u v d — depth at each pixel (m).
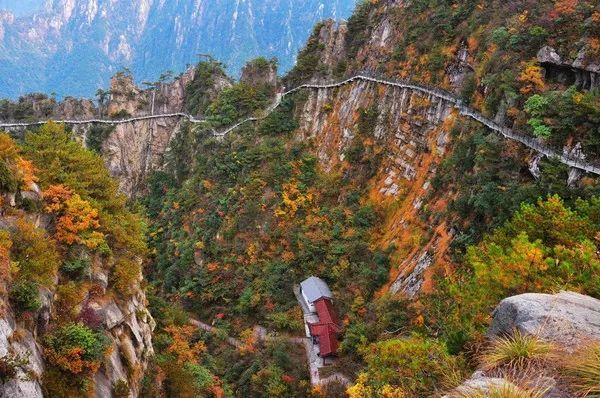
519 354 12.09
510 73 45.69
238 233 72.69
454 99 55.19
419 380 17.39
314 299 55.22
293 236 64.94
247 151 83.00
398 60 69.69
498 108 46.03
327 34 94.50
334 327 51.31
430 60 62.25
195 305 68.75
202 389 41.25
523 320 13.50
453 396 11.63
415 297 43.50
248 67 107.00
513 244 21.23
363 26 87.62
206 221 78.69
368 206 60.59
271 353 52.66
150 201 101.75
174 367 38.41
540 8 48.75
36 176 31.84
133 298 35.34
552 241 23.14
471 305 20.02
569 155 36.44
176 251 78.94
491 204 38.94
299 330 55.62
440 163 52.78
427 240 47.69
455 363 16.00
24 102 123.44
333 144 74.69
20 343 21.36
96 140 116.94
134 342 32.78
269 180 75.88
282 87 97.19
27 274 24.27
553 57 43.12
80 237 30.62
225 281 68.44
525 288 19.31
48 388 22.23
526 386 11.04
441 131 55.41
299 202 68.94
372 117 68.81
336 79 82.19
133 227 39.28
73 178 34.75
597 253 20.97
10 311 21.75
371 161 65.62
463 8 62.31
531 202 34.66
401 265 49.75
